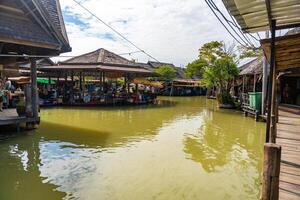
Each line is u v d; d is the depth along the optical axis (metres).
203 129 14.09
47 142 10.32
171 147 10.20
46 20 10.68
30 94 11.89
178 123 15.96
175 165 8.13
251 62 28.05
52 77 29.02
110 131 12.92
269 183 3.48
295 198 4.12
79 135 11.76
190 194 6.20
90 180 6.80
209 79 27.25
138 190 6.31
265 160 3.50
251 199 6.00
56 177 6.94
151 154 9.20
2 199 5.72
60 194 5.98
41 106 22.03
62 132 12.23
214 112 21.88
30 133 11.71
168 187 6.54
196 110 23.25
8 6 10.12
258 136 12.53
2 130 11.95
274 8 4.02
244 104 20.34
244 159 8.89
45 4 12.32
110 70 23.91
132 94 28.19
